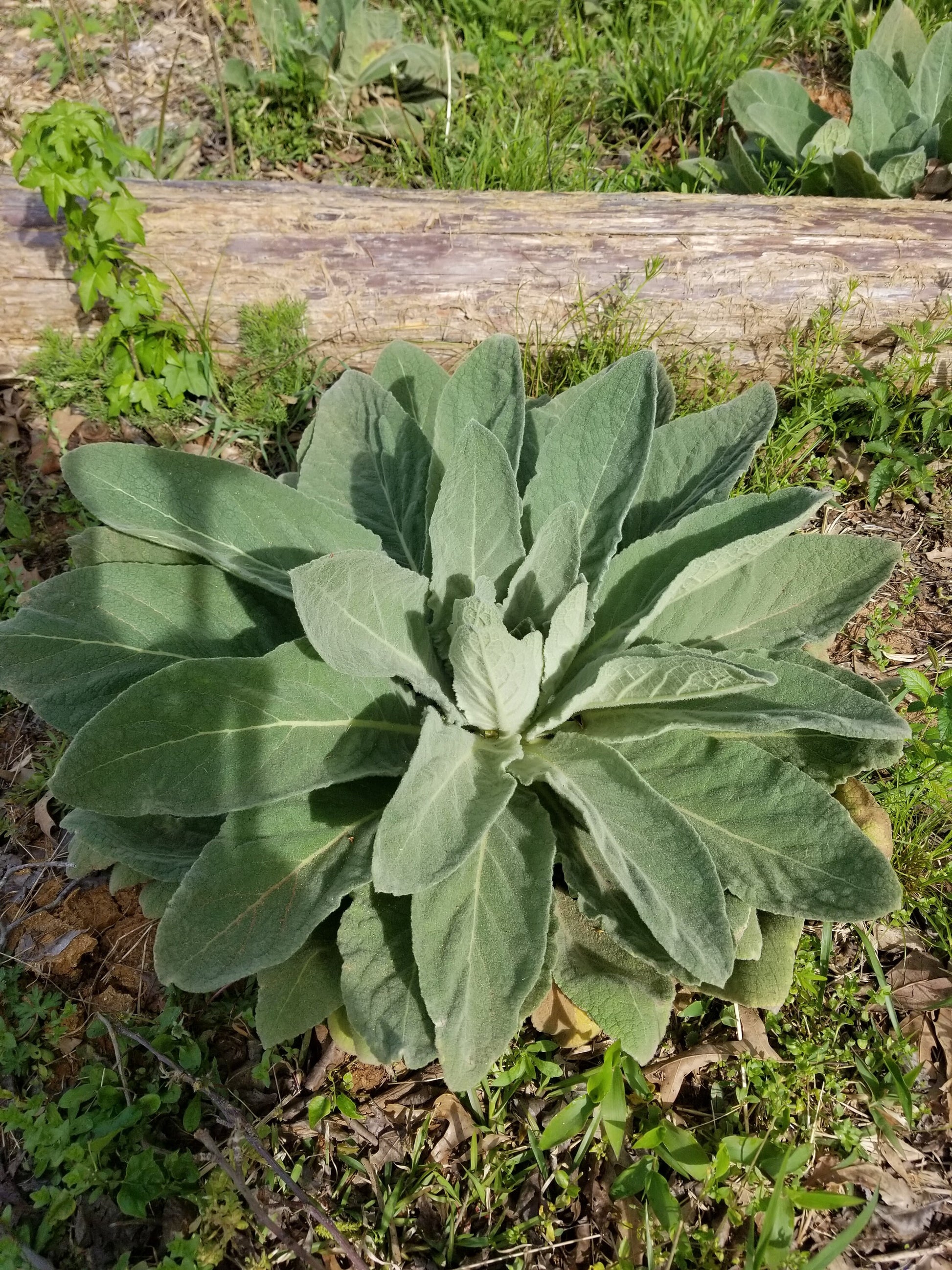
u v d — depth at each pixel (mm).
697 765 713
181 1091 738
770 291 1104
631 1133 717
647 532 812
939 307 1103
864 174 1240
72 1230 687
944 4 1622
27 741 960
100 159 1003
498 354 810
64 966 810
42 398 1167
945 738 772
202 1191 684
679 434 812
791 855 658
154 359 1096
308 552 771
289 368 1144
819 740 726
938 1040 764
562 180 1387
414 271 1111
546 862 642
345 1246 647
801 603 746
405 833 583
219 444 1163
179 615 738
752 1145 669
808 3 1622
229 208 1117
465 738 694
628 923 646
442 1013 587
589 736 729
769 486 1069
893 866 825
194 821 718
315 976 669
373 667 634
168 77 1317
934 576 1062
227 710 643
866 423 1138
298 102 1502
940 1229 687
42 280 1107
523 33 1674
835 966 806
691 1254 656
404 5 1727
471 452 709
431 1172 699
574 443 782
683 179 1403
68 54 1532
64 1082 755
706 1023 770
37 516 1098
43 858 885
